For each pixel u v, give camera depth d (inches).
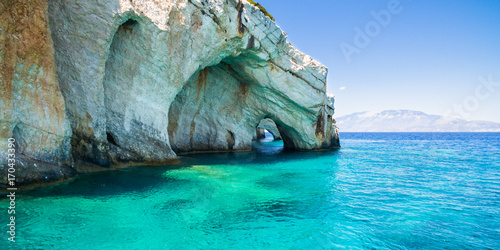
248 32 697.6
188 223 265.0
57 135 340.2
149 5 466.9
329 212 321.4
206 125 888.9
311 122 1058.1
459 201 386.3
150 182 393.1
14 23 286.5
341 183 493.4
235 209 317.1
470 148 1658.5
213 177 474.3
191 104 827.4
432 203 373.4
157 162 522.6
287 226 273.0
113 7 409.1
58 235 217.9
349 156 992.9
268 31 761.6
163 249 211.8
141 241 221.6
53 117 334.6
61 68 388.2
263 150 1104.8
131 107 494.9
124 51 478.3
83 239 215.8
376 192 429.1
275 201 357.4
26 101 305.6
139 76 496.1
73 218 251.1
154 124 530.6
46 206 270.7
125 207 290.2
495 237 262.4
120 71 481.4
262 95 927.7
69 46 390.3
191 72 588.1
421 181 530.6
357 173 610.5
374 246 236.4
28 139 312.2
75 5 387.9
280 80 877.2
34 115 314.0
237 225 270.1
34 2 304.2
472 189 466.0
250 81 885.8
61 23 383.6
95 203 293.0
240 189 409.1
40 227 227.9
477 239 257.1
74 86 398.0
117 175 413.1
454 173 639.8
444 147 1759.4
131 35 473.7
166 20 491.2
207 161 673.0
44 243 204.1
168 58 518.6
